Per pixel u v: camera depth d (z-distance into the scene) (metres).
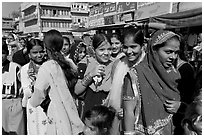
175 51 1.33
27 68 2.03
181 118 1.42
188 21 2.86
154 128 1.40
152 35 1.41
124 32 1.66
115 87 1.69
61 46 1.71
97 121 1.63
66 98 1.65
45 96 1.65
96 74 1.80
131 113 1.39
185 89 1.42
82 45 2.48
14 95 2.18
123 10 4.66
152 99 1.39
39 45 1.98
